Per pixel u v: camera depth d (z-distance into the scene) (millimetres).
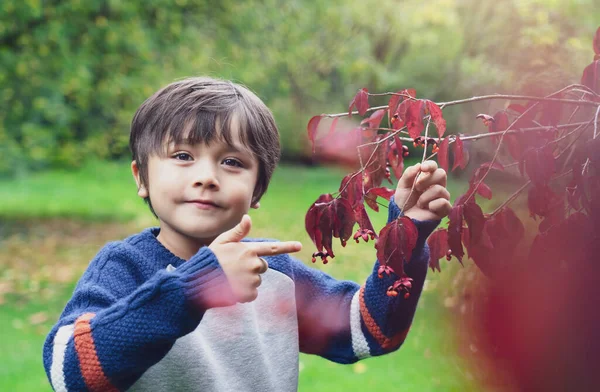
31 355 4305
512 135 1184
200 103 1318
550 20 4051
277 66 10469
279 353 1415
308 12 9742
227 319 1356
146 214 11227
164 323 1065
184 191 1293
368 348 1436
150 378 1257
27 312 5438
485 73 4648
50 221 10258
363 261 7055
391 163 1271
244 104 1374
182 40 8484
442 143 1184
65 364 1093
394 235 1111
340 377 3930
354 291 1521
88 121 8914
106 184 15062
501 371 1097
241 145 1333
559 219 1160
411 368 3830
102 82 8172
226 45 8758
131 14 8227
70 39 8156
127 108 8469
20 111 8430
